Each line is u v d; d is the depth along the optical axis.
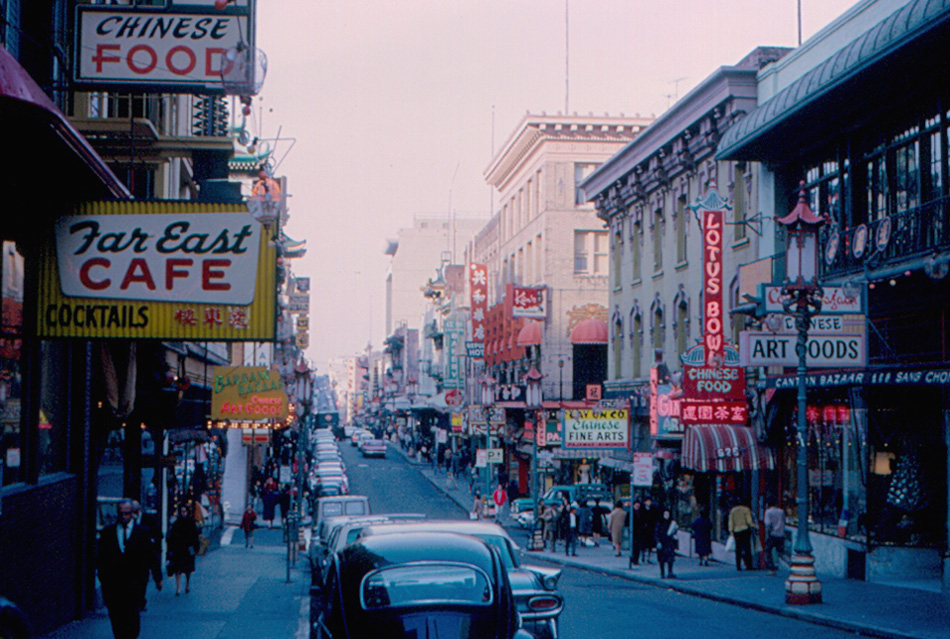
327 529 19.06
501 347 60.84
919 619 16.16
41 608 14.17
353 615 8.28
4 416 12.65
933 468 21.95
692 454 27.27
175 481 31.41
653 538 28.53
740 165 30.39
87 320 11.79
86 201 11.88
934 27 19.00
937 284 20.28
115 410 18.02
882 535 22.28
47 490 14.45
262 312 11.91
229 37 13.33
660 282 37.50
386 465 89.06
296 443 75.12
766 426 27.25
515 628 8.36
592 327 54.31
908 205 21.89
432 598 8.30
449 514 50.56
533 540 36.00
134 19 13.30
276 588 22.55
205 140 20.25
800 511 18.80
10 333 11.67
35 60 13.84
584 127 56.94
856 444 22.80
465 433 67.44
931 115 21.14
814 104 23.61
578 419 36.62
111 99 21.58
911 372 19.64
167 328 11.84
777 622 16.92
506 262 67.62
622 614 17.61
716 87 30.61
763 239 28.20
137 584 12.86
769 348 21.48
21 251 11.78
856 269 22.66
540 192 58.53
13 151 10.29
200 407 35.22
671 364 36.00
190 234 11.92
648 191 38.59
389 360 168.12
